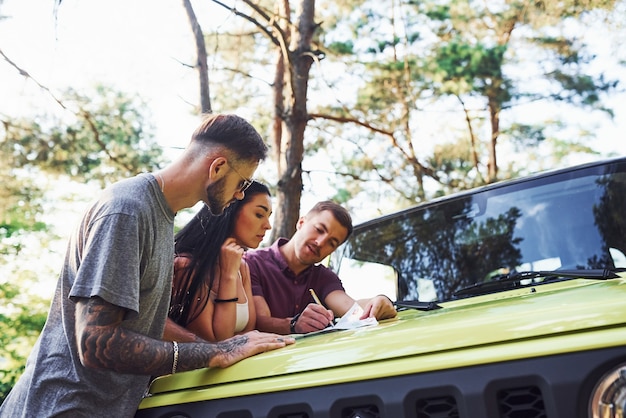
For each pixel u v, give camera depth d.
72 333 2.09
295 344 2.09
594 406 1.50
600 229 2.97
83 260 2.01
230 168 2.27
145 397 2.10
